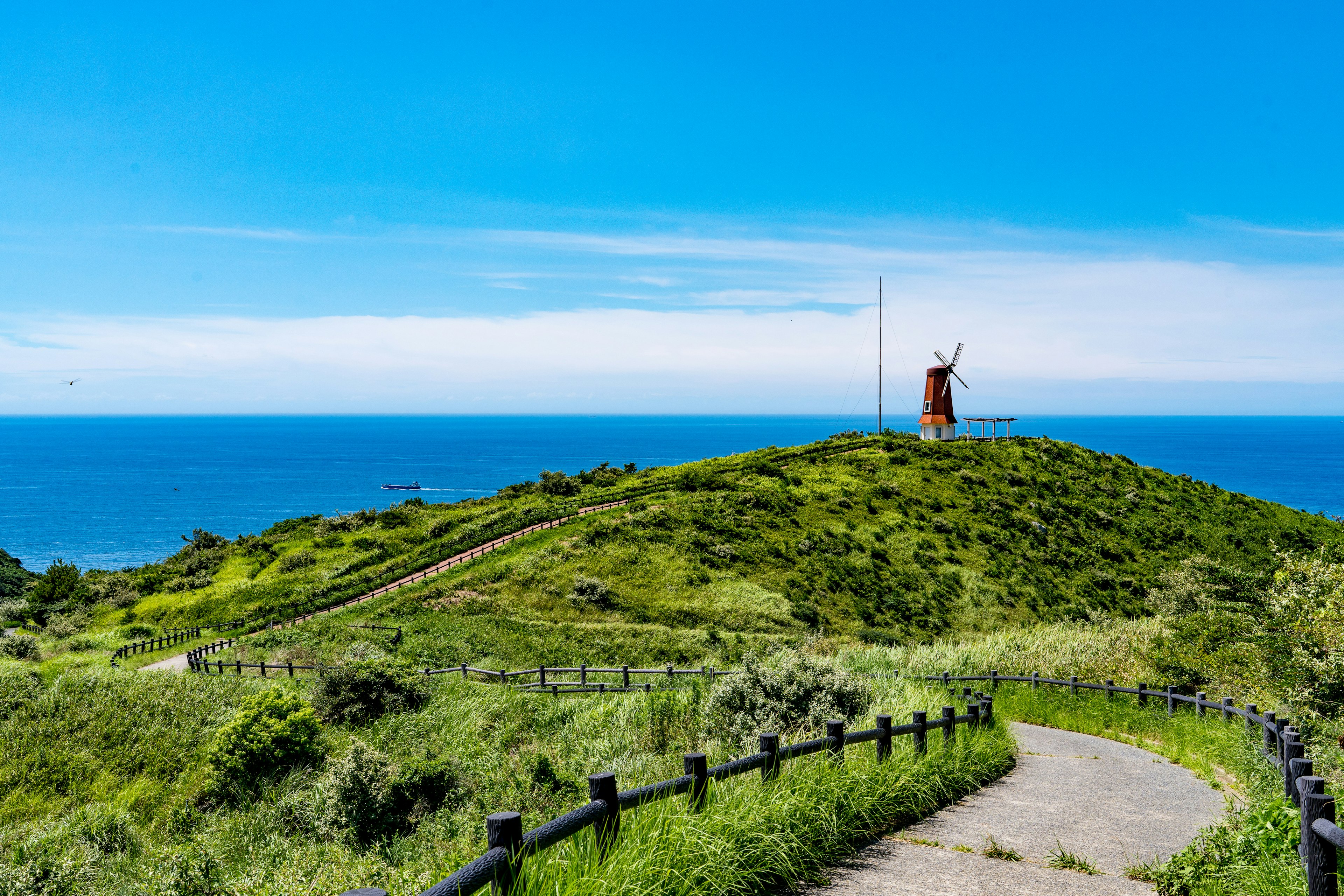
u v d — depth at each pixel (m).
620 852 4.65
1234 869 5.48
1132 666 20.83
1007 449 75.56
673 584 45.81
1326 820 4.39
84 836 11.93
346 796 11.86
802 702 12.79
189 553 64.44
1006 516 60.88
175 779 15.77
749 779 6.46
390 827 11.52
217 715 18.92
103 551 188.62
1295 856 5.25
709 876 4.95
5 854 11.51
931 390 88.12
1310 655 12.18
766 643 39.50
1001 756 10.91
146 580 58.69
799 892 5.53
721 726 12.95
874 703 12.86
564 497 66.75
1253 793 9.21
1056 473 71.25
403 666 21.00
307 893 8.15
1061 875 6.01
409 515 66.25
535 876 4.12
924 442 78.00
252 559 60.38
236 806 14.34
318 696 20.28
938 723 9.46
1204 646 19.42
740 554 50.44
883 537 55.41
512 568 45.75
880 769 7.71
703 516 55.09
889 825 7.31
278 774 15.05
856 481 65.62
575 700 19.92
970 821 7.74
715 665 35.25
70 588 60.62
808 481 65.12
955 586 50.47
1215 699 16.33
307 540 63.22
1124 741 15.63
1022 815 8.09
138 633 44.47
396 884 6.94
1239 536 63.22
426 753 15.44
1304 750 7.20
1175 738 14.14
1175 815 8.49
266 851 10.66
